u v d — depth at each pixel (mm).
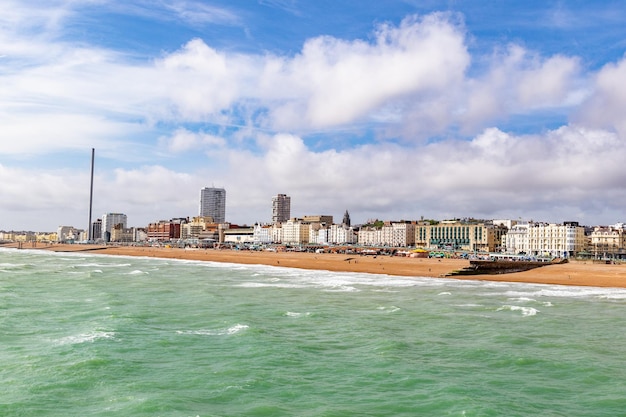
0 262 141750
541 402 27250
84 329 42719
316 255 194000
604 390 29328
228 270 125625
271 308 57531
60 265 132375
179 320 48375
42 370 31172
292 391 28625
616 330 46656
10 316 48344
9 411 25000
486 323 49656
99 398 26922
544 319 52438
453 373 32344
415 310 57688
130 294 68250
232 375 31188
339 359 35219
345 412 25547
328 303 62812
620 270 112938
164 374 31141
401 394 28250
